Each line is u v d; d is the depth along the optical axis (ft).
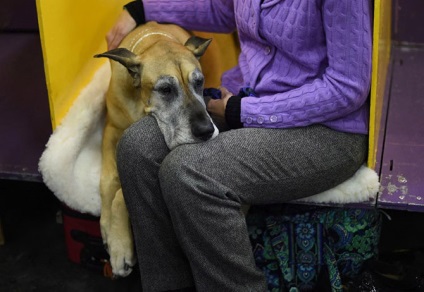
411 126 7.06
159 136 5.54
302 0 5.20
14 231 7.64
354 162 5.62
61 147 6.25
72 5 6.59
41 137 7.06
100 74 7.09
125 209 6.00
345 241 6.18
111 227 6.06
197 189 5.06
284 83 5.64
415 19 8.84
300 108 5.36
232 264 5.21
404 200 5.74
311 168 5.45
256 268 5.39
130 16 6.73
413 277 6.19
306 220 6.06
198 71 5.76
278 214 6.08
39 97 7.84
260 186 5.41
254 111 5.49
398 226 7.33
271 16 5.48
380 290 6.24
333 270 6.01
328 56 5.26
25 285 6.86
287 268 6.14
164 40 6.10
